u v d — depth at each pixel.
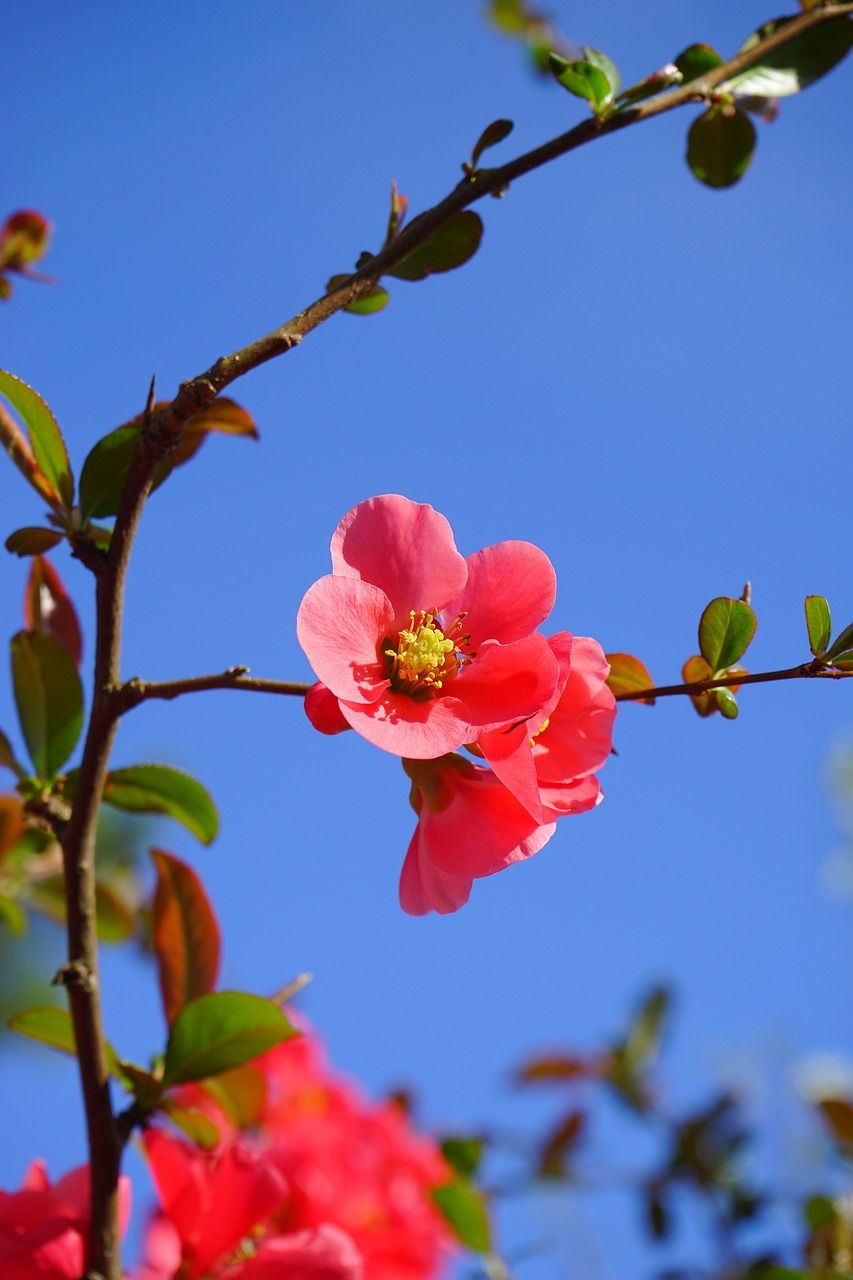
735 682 0.46
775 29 0.52
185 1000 0.48
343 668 0.43
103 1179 0.43
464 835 0.44
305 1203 0.51
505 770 0.43
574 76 0.46
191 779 0.48
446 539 0.45
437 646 0.44
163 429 0.43
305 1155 0.52
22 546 0.47
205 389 0.43
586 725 0.45
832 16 0.51
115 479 0.47
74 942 0.43
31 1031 0.47
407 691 0.44
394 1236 0.53
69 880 0.43
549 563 0.45
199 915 0.48
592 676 0.45
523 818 0.44
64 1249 0.44
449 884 0.44
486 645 0.44
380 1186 0.55
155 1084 0.45
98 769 0.43
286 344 0.43
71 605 0.50
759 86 0.51
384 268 0.45
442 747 0.43
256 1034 0.45
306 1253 0.46
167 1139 0.46
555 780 0.45
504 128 0.46
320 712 0.44
